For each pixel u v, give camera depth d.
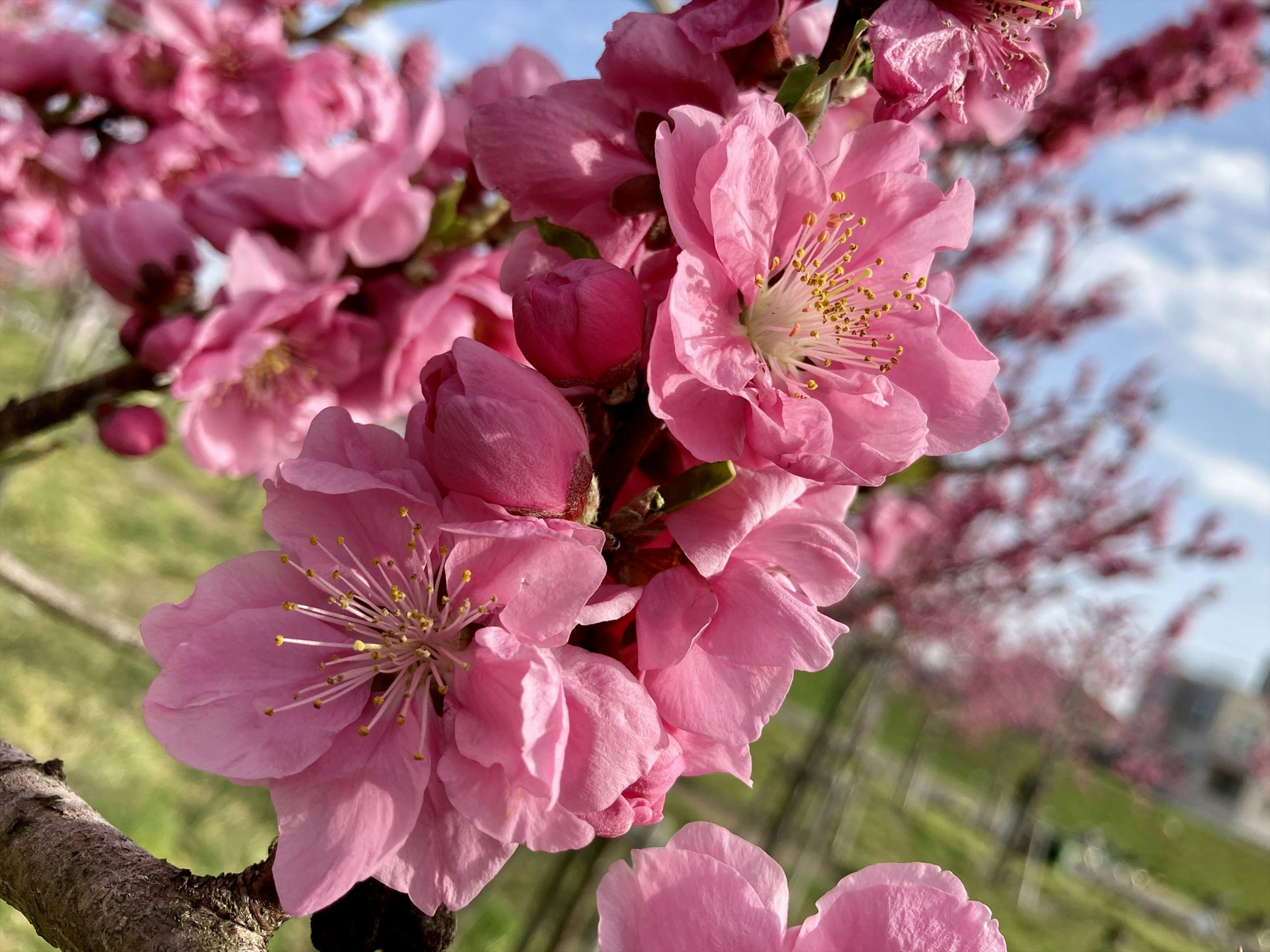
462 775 0.08
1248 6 0.42
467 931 0.55
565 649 0.08
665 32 0.10
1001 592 0.87
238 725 0.08
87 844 0.08
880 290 0.10
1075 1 0.10
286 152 0.22
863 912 0.08
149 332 0.17
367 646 0.08
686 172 0.09
